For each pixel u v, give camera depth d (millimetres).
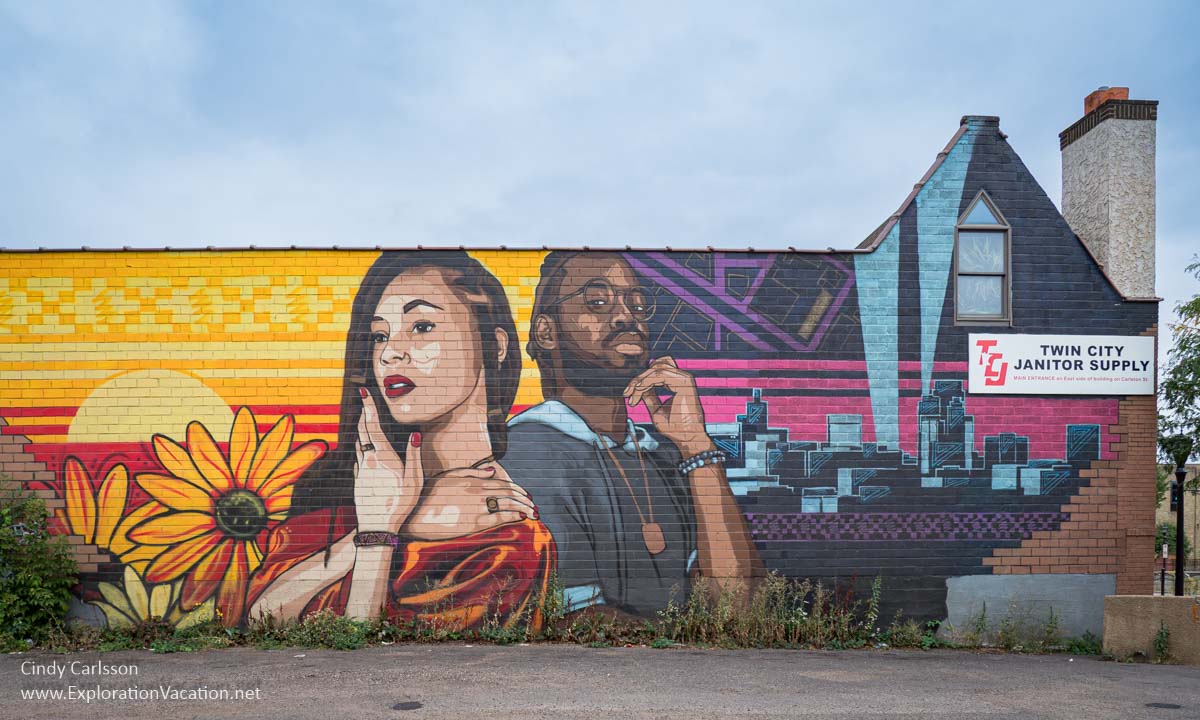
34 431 10164
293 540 10203
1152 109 12148
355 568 10203
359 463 10305
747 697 7660
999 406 10852
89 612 10016
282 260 10469
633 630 10258
